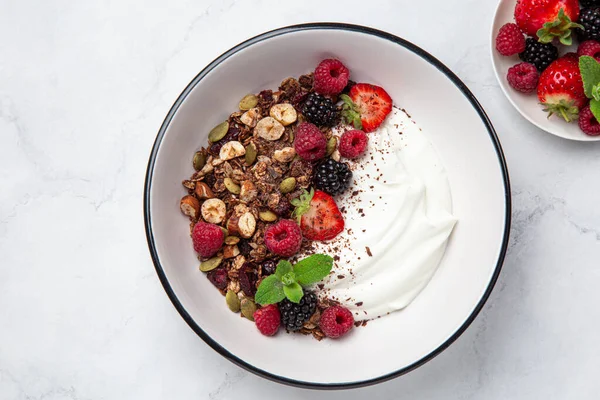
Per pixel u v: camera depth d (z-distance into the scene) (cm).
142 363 54
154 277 54
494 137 49
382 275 51
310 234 50
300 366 50
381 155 51
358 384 47
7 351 54
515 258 54
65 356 54
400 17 54
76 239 54
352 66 52
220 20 54
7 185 54
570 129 52
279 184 51
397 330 51
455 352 54
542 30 50
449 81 50
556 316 53
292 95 52
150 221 48
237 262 50
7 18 55
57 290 54
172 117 49
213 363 53
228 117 52
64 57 55
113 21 54
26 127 55
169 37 54
